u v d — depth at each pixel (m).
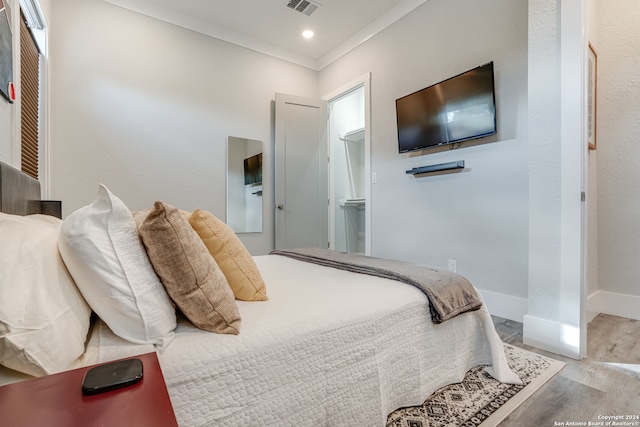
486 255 2.54
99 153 2.94
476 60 2.59
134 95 3.11
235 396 0.85
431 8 2.94
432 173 2.94
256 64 3.87
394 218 3.32
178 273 0.91
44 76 2.56
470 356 1.56
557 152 1.85
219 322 0.93
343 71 3.98
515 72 2.34
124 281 0.82
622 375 1.57
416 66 3.08
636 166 2.37
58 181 2.76
